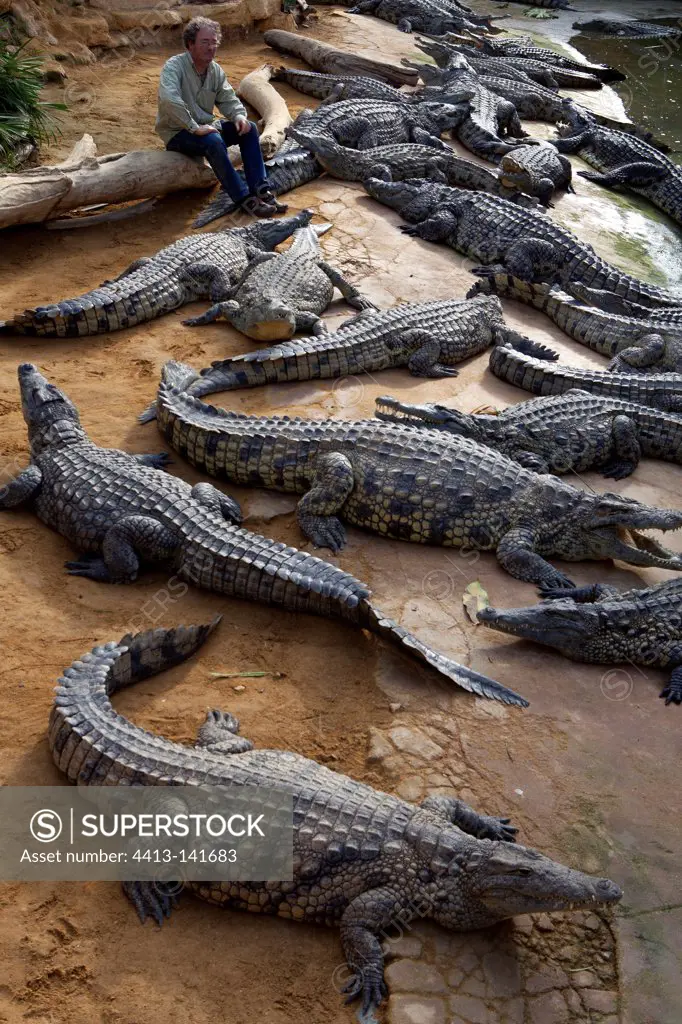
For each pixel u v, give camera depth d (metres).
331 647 6.13
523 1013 4.20
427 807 4.88
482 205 12.20
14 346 9.10
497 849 4.49
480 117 15.84
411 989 4.24
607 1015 4.23
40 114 12.62
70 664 5.76
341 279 10.42
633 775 5.39
